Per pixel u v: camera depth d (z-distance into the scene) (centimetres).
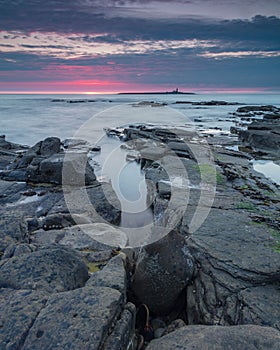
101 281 311
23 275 311
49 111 4044
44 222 579
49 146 1145
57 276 315
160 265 374
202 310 353
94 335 232
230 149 1487
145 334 348
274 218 565
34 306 266
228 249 432
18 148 1512
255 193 730
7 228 457
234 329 262
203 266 404
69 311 256
